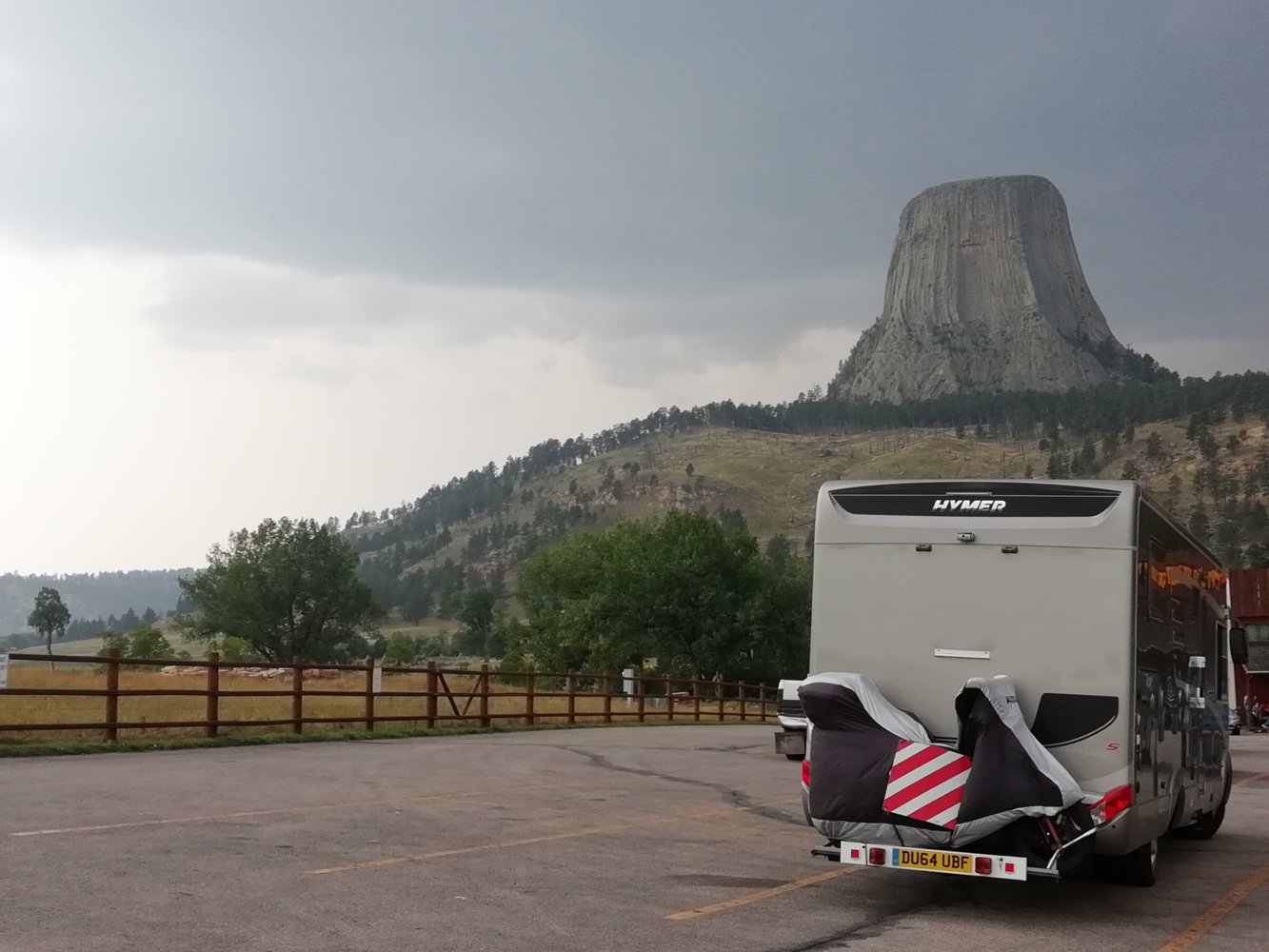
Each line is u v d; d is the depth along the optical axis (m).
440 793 14.15
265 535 97.00
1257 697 66.12
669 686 37.62
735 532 87.94
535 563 92.94
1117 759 8.81
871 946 7.58
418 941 6.92
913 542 9.59
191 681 47.59
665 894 8.88
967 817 8.64
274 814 11.65
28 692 16.94
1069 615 9.10
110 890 7.82
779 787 16.88
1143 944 8.02
